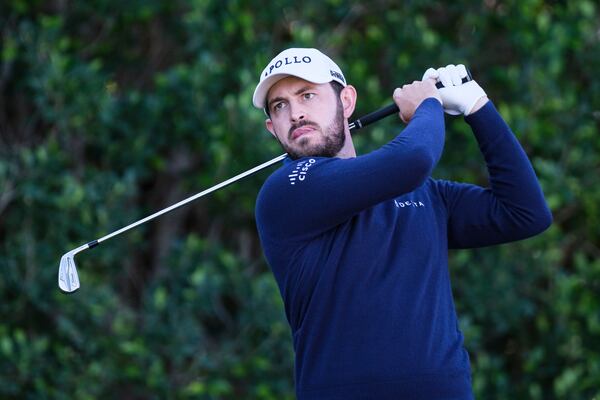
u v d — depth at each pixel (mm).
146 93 19969
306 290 7516
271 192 7680
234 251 20516
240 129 17719
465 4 19953
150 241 20688
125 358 17938
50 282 17766
